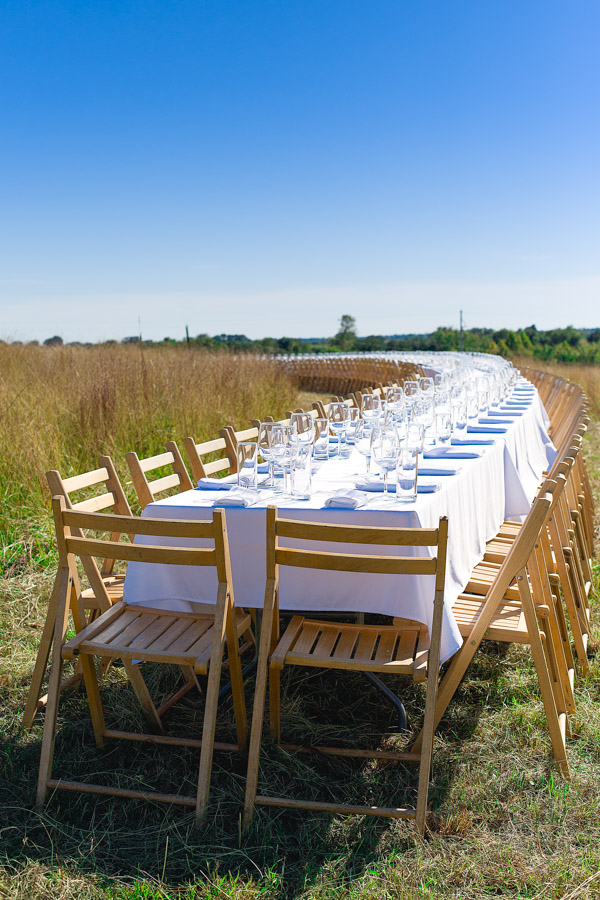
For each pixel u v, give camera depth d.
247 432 4.82
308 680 3.41
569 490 4.12
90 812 2.50
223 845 2.33
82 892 2.15
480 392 6.40
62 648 2.60
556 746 2.68
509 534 4.45
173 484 3.80
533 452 6.21
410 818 2.40
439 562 2.36
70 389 8.36
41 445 6.12
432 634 2.38
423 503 2.90
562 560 3.47
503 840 2.33
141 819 2.46
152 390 8.86
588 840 2.33
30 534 5.08
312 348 36.25
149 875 2.21
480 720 3.02
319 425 4.09
